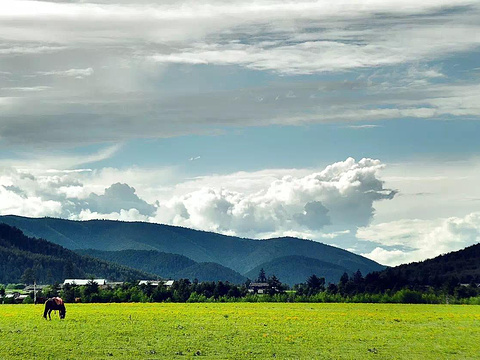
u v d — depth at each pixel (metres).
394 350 61.91
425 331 77.88
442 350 62.12
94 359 55.12
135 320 87.88
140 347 61.03
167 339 66.19
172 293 192.88
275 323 85.88
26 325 78.44
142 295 186.62
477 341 68.69
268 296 190.25
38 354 56.88
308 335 71.38
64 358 55.34
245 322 86.88
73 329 73.94
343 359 56.94
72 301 185.88
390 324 87.44
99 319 88.81
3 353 57.12
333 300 184.25
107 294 183.75
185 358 55.94
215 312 111.38
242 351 59.44
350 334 73.38
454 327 84.00
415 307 145.88
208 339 66.75
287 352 59.50
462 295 193.25
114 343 63.16
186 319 91.12
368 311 123.00
